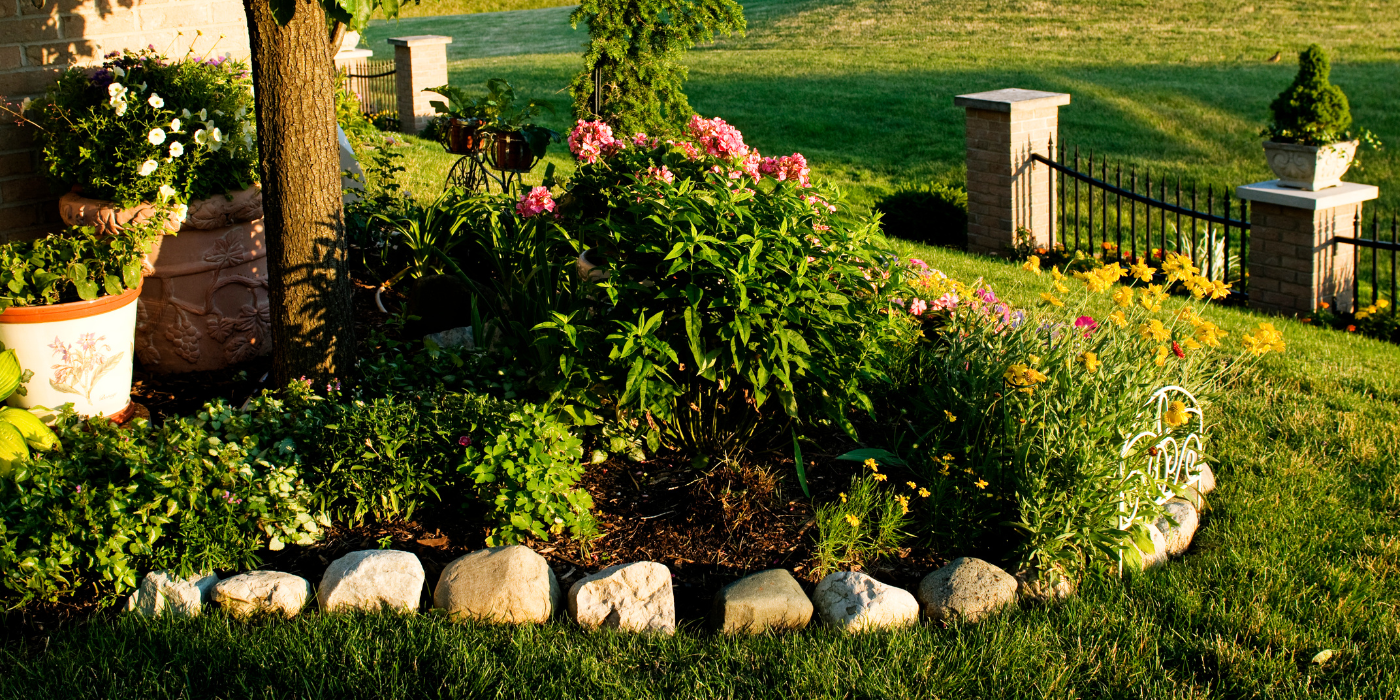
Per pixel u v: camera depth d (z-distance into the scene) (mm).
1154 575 3654
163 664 3010
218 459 3512
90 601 3328
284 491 3480
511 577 3307
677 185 5031
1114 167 15164
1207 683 3074
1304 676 3113
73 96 4695
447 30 35688
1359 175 15234
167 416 4492
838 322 4027
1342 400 5375
